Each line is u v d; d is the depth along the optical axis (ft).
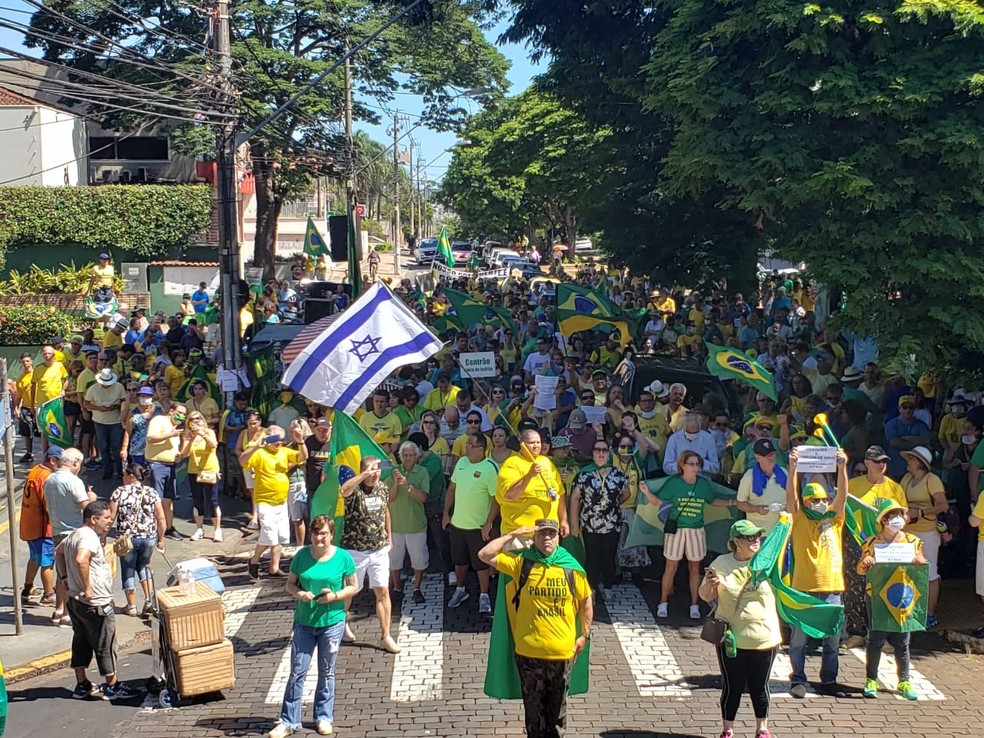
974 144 39.47
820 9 42.73
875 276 41.73
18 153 119.03
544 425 49.55
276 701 29.55
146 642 34.60
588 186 92.68
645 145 79.82
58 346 72.02
